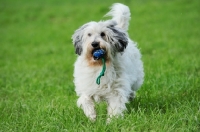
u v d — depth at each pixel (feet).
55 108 25.14
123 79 23.47
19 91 33.04
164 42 54.39
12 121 24.26
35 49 59.52
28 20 87.86
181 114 22.35
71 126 22.00
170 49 49.26
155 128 21.04
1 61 52.21
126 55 24.43
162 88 29.60
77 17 84.23
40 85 34.47
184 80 30.58
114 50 23.21
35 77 39.52
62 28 76.18
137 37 60.23
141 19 75.46
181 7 82.58
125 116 22.50
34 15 91.56
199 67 37.11
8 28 81.51
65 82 36.19
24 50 59.72
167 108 23.49
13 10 98.53
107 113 23.59
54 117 23.22
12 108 27.09
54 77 38.75
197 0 88.53
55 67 44.32
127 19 27.12
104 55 22.65
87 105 23.43
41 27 79.51
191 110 22.95
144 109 23.15
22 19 88.84
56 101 27.35
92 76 23.40
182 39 55.62
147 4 90.07
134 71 25.81
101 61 22.98
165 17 74.84
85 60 23.56
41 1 109.91
